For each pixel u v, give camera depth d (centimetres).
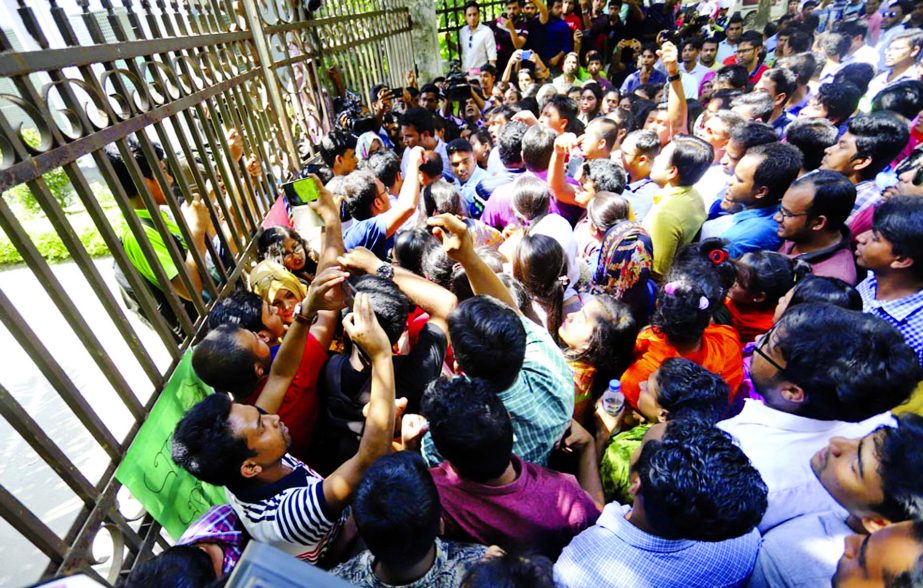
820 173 221
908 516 92
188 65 226
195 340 191
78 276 585
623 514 117
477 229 300
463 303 152
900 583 76
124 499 241
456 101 644
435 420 123
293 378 168
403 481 108
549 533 130
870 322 125
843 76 439
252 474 130
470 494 130
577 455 181
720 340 187
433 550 119
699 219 266
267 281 221
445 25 889
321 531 129
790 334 129
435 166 341
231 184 258
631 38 899
